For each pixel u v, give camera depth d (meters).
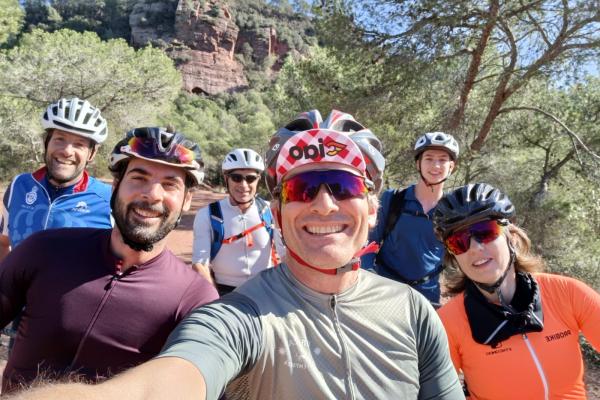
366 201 0.70
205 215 1.77
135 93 11.34
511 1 5.23
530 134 7.22
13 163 10.32
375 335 0.65
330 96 6.27
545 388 0.96
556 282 1.02
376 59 5.78
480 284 1.01
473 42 6.02
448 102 6.13
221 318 0.61
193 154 0.91
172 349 0.56
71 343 0.82
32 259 0.88
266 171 0.77
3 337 2.18
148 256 0.89
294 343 0.62
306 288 0.67
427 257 1.57
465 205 1.01
